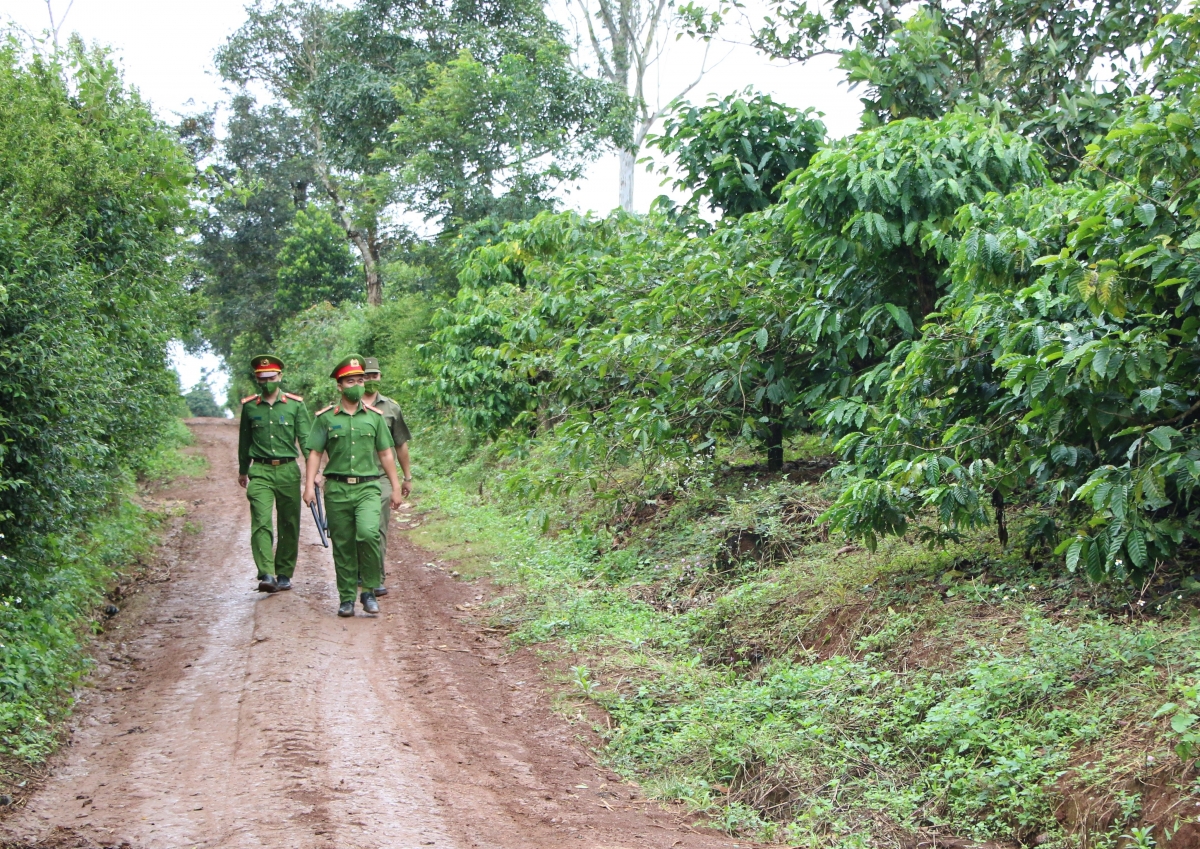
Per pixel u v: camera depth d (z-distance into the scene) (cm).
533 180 2177
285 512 916
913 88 1016
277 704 601
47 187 1012
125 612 850
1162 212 537
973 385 654
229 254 4231
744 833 462
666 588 855
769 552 856
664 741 556
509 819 451
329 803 453
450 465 1855
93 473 834
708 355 868
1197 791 399
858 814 466
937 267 781
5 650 588
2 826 427
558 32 2664
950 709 505
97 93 1180
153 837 417
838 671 593
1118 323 564
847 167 725
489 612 856
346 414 830
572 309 1111
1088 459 562
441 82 2256
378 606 869
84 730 570
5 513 637
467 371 1505
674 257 1048
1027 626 571
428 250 2362
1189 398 555
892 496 621
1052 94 1102
